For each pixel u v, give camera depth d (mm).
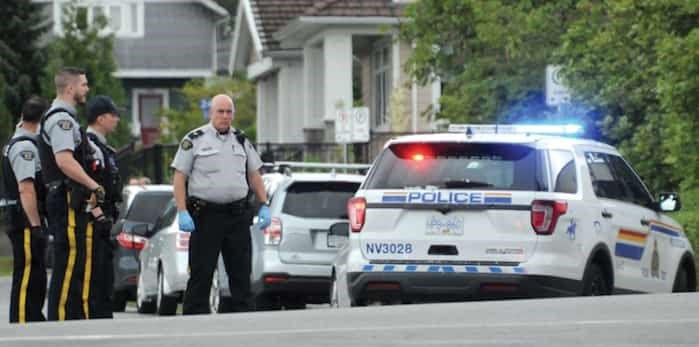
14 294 33312
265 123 105875
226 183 33875
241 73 136625
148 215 56031
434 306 28359
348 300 34312
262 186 34719
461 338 22391
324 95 86375
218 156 33906
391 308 28266
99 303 31734
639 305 27203
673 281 38375
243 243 34250
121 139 109312
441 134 34344
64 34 107938
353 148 80312
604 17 53969
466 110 60031
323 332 23703
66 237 31078
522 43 58000
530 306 27578
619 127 54969
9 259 89438
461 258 33062
